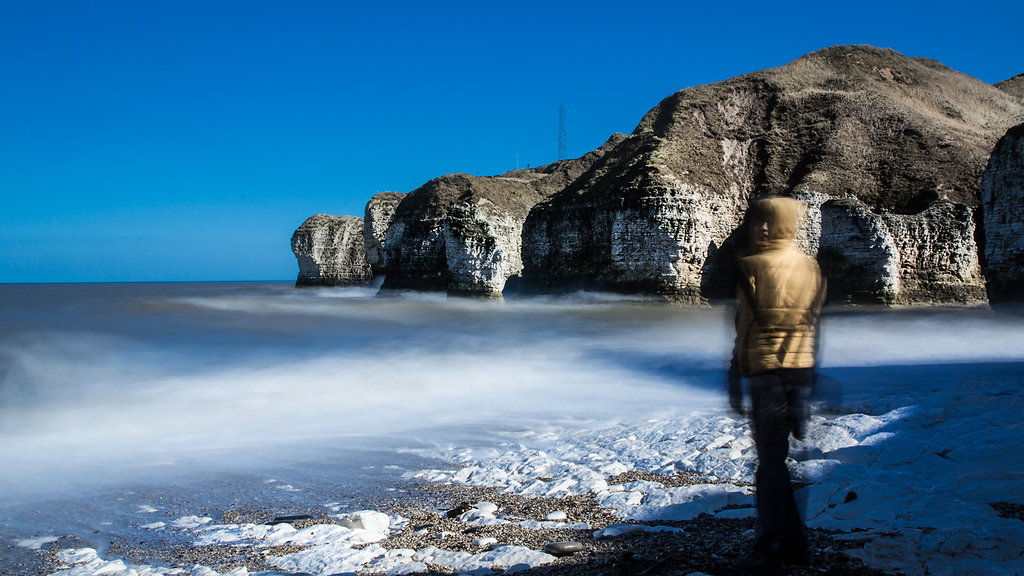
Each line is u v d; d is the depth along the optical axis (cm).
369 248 8112
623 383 1360
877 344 1972
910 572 355
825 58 5572
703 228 4131
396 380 1461
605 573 399
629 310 3734
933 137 4278
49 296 8575
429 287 5966
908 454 605
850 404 880
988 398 836
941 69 5866
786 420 368
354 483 727
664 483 630
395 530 564
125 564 517
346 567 465
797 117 4812
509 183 6494
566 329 2733
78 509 662
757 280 376
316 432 997
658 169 4259
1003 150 2969
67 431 1037
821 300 382
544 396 1236
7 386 1456
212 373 1634
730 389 392
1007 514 435
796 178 4384
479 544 496
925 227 3762
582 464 729
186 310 4616
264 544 540
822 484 534
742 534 457
